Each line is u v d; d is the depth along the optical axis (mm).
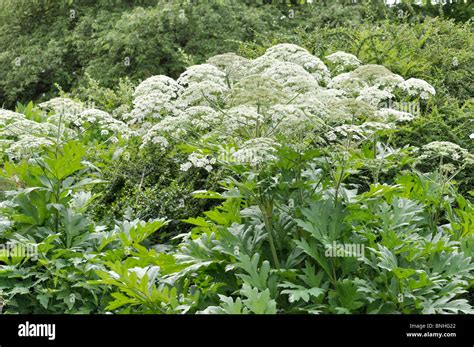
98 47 13469
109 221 5906
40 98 14227
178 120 4375
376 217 4395
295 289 4129
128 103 8609
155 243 6004
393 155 5000
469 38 9352
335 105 4293
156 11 12469
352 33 8672
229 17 12883
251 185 4176
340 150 4375
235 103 4293
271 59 4914
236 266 4082
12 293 4488
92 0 14875
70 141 4844
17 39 14977
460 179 6473
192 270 4309
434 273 4184
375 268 4090
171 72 12797
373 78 5164
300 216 4371
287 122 4121
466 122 6844
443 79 7680
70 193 5363
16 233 4812
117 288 4746
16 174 5246
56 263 4641
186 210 6051
